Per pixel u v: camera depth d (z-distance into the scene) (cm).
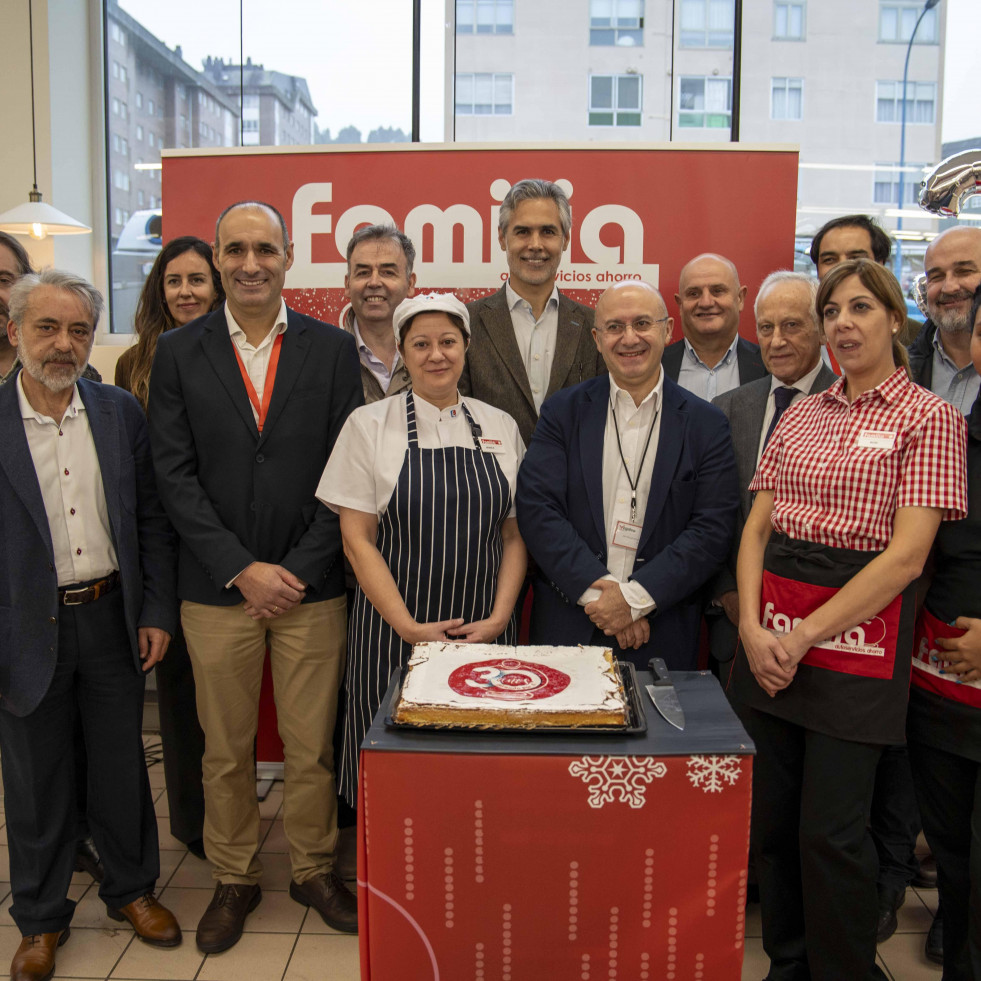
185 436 212
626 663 155
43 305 187
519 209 243
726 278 255
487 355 250
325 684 220
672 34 425
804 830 167
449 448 201
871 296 164
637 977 126
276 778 305
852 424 168
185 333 217
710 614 229
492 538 205
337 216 304
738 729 128
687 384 267
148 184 453
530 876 124
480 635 193
